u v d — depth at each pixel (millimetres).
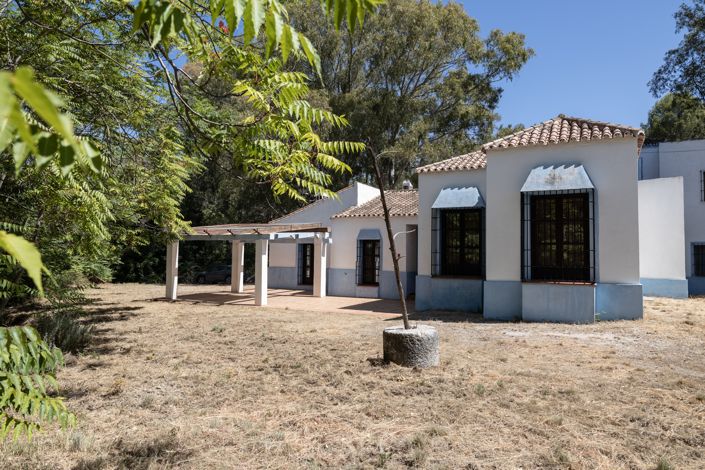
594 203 10805
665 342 8422
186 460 3873
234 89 3561
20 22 5125
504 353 7703
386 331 7082
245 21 1580
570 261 11578
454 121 30094
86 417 4871
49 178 5406
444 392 5586
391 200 20422
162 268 30781
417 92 30797
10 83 655
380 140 27453
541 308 10969
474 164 13680
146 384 6113
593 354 7559
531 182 11016
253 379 6348
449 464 3754
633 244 10445
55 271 8789
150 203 9875
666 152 19094
